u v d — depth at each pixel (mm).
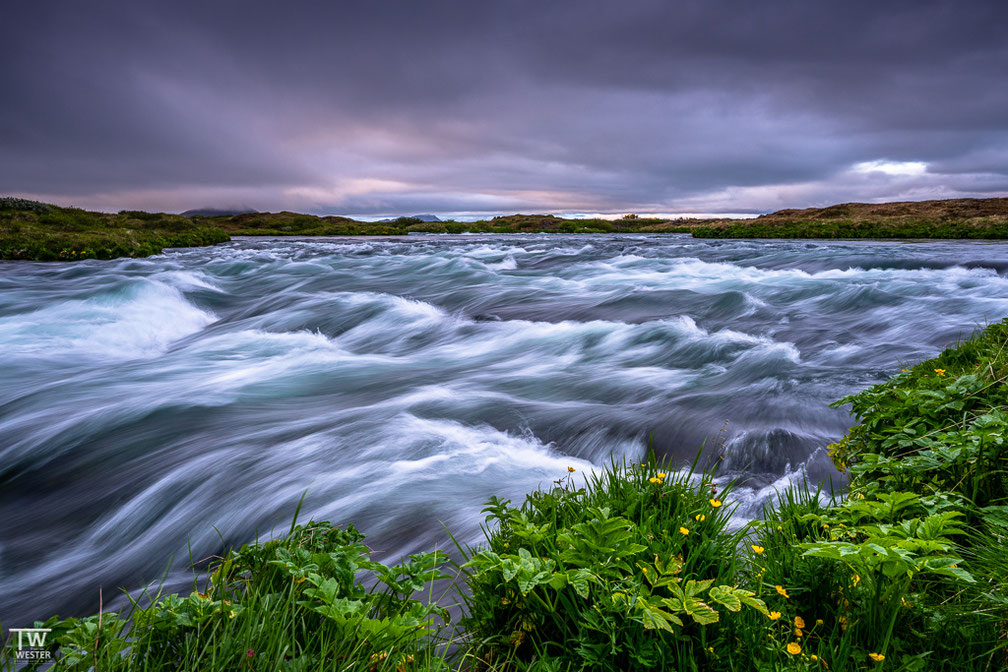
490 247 33344
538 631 2305
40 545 4699
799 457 5309
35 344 10750
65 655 1870
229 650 1947
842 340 10078
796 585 2412
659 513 2873
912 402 4043
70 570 4336
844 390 7047
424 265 22797
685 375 8203
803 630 2266
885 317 11805
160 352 11031
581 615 2180
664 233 66500
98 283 17938
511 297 15500
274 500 4895
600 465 5508
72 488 5543
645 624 1923
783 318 12180
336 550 2467
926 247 29531
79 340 11180
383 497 4730
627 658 2094
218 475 5398
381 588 3281
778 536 2793
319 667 1874
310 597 2172
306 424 6582
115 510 5156
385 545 4027
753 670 2074
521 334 11180
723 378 7938
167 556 4516
